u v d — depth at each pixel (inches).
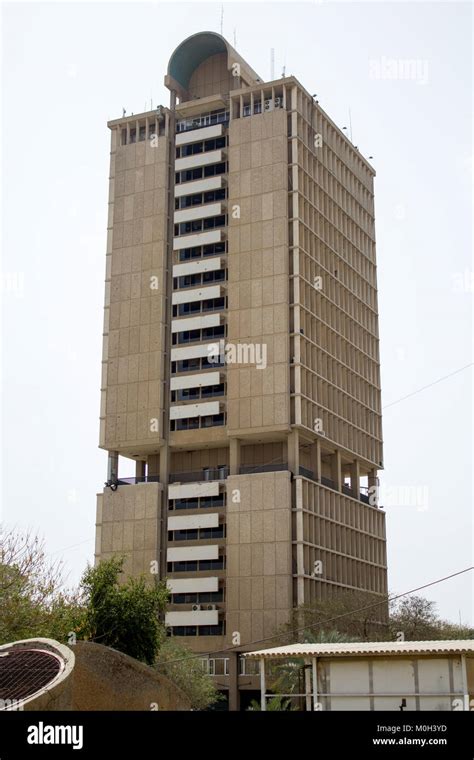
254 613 3703.3
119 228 4446.4
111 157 4579.2
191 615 3811.5
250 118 4293.8
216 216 4311.0
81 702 1406.3
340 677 1249.4
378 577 4468.5
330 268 4399.6
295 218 4116.6
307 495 3890.3
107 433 4178.2
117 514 4072.3
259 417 3914.9
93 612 2197.3
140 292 4306.1
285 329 3978.8
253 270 4104.3
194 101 4490.7
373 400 4699.8
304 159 4276.6
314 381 4067.4
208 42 4554.6
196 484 3971.5
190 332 4215.1
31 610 1798.7
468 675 1259.2
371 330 4805.6
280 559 3720.5
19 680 879.7
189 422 4109.3
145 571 3932.1
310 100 4419.3
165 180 4414.4
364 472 4707.2
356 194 4857.3
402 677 1222.3
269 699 2620.6
